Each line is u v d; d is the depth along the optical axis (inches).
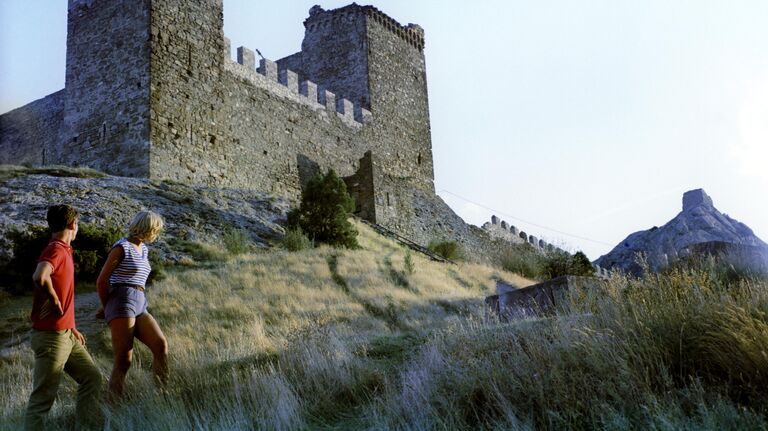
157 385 298.7
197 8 1336.1
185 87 1274.6
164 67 1240.2
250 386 284.8
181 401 278.5
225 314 652.1
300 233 1112.2
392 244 1370.6
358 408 275.1
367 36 1903.3
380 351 346.0
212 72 1344.7
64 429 269.1
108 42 1264.8
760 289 289.3
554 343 271.3
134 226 309.7
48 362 263.4
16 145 1518.2
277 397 275.4
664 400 220.4
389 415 249.8
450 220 1831.9
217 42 1369.3
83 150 1239.5
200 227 1063.0
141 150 1179.3
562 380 239.0
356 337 394.9
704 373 240.1
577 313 327.6
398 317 714.2
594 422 215.9
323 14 1973.4
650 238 2162.9
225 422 253.8
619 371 235.3
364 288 850.1
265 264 917.2
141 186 1120.2
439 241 1664.6
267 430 253.1
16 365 504.1
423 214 1733.5
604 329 273.9
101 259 831.1
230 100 1384.1
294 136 1560.0
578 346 260.2
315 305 728.3
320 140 1641.2
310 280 855.7
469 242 1817.2
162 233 992.2
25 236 820.6
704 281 331.0
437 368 277.4
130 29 1247.5
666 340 254.8
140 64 1218.6
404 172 1913.1
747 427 198.8
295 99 1590.8
